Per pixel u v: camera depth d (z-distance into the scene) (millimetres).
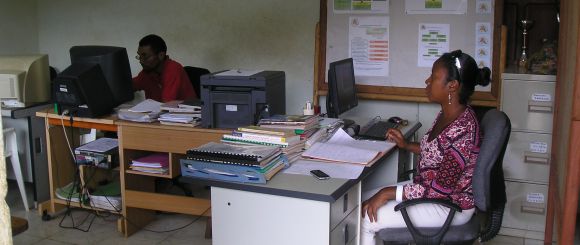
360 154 2518
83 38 5285
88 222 3691
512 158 3502
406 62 3955
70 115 3457
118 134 3338
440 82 2383
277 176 2275
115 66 3539
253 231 2213
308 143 2637
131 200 3414
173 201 3365
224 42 4781
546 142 3412
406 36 3924
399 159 2979
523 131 3451
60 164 3740
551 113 3365
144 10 5000
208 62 4871
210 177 2266
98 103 3398
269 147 2365
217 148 2346
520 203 3537
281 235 2160
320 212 2072
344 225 2240
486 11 3691
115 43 5164
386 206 2383
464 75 2352
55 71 5059
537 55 3588
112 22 5137
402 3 3896
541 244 3453
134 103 3654
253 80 2955
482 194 2205
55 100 3465
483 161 2178
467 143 2285
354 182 2221
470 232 2287
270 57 4645
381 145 2721
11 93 3697
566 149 2170
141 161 3350
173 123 3180
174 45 4957
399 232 2328
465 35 3770
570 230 2096
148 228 3596
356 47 4066
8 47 5160
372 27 4000
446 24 3807
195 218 3771
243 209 2217
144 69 3996
